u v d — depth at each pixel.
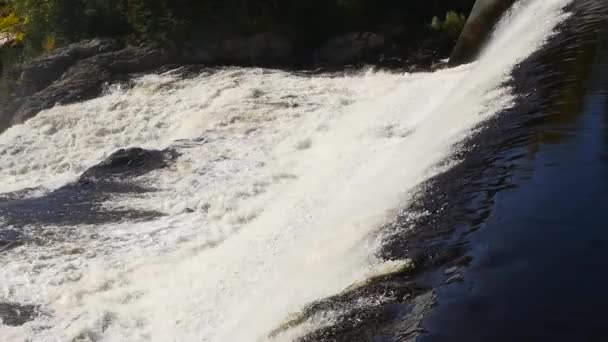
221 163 12.69
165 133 16.14
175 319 7.60
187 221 10.41
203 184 11.84
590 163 5.79
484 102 9.05
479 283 4.45
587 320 3.85
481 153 7.09
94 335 7.62
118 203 11.38
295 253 7.54
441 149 7.98
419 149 9.02
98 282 8.63
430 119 11.15
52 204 11.59
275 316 5.89
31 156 16.28
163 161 13.01
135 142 16.16
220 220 10.33
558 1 13.54
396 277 5.16
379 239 6.15
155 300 8.11
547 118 7.29
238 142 13.72
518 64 10.22
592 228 4.78
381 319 4.66
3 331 7.77
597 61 8.90
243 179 11.81
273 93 16.33
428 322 4.16
